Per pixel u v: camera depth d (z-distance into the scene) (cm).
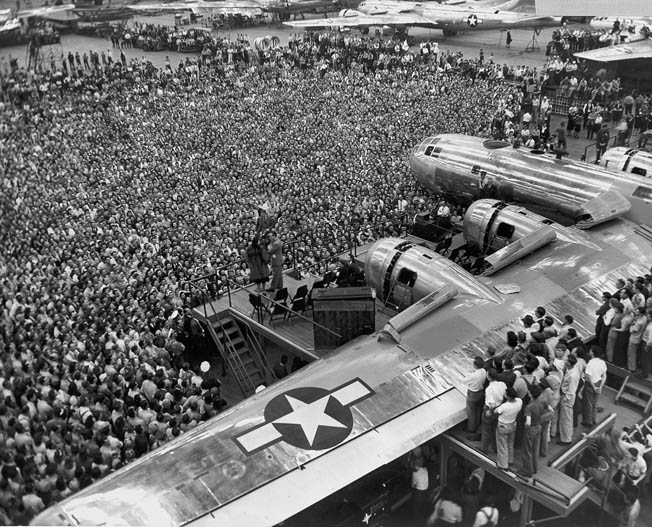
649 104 4572
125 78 5638
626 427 1772
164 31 6881
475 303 2112
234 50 6731
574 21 7088
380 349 1933
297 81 6141
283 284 2642
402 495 1761
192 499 1423
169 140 4675
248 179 3972
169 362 2272
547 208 2930
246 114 5234
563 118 5062
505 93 5259
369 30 8331
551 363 1619
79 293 2608
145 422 1880
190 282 2622
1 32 3631
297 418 1664
